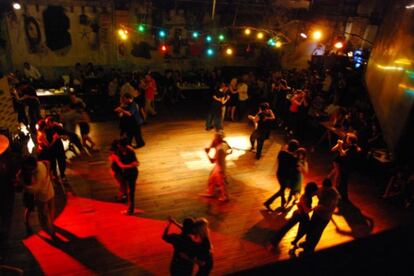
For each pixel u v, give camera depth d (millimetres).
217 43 14188
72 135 8281
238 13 13883
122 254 5305
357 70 12719
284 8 14305
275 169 8391
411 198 7148
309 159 9180
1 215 6094
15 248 5324
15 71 11305
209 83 13828
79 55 12406
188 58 14039
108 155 8594
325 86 12633
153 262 5172
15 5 10156
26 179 5035
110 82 11781
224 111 10945
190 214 6410
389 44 4922
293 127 10570
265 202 6664
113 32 12492
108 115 11492
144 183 7383
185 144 9508
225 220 6297
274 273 2691
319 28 14875
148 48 13242
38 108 9156
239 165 8492
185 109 12680
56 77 12398
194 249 3969
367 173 8578
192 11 13188
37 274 4848
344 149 7043
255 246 5648
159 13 12805
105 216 6207
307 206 5137
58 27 11766
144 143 9281
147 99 11281
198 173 7926
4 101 8398
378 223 6535
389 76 3982
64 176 7250
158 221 6141
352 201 7293
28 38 11562
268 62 15367
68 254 5250
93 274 4902
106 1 11961
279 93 11312
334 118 9617
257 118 8594
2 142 6676
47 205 5352
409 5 4023
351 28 14867
